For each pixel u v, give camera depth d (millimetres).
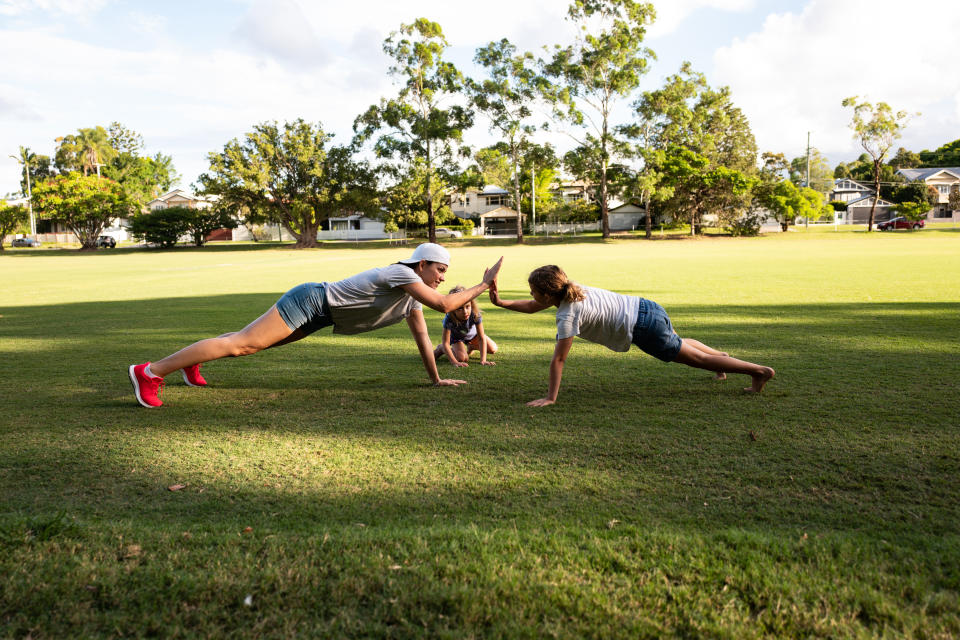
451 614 1645
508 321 7988
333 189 48812
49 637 1562
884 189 79688
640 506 2389
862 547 1973
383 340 6805
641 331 3889
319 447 3156
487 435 3312
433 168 46750
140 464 2926
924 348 5594
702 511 2338
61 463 2941
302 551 1968
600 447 3086
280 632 1579
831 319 7473
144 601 1706
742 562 1896
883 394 4012
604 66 44344
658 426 3418
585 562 1898
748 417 3555
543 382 4609
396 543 2014
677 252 28984
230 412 3857
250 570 1849
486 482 2658
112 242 54406
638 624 1600
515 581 1781
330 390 4438
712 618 1631
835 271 15141
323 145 49125
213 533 2127
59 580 1801
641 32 43094
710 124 56000
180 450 3129
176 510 2402
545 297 3883
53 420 3699
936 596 1696
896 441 3082
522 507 2395
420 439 3264
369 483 2666
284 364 5438
